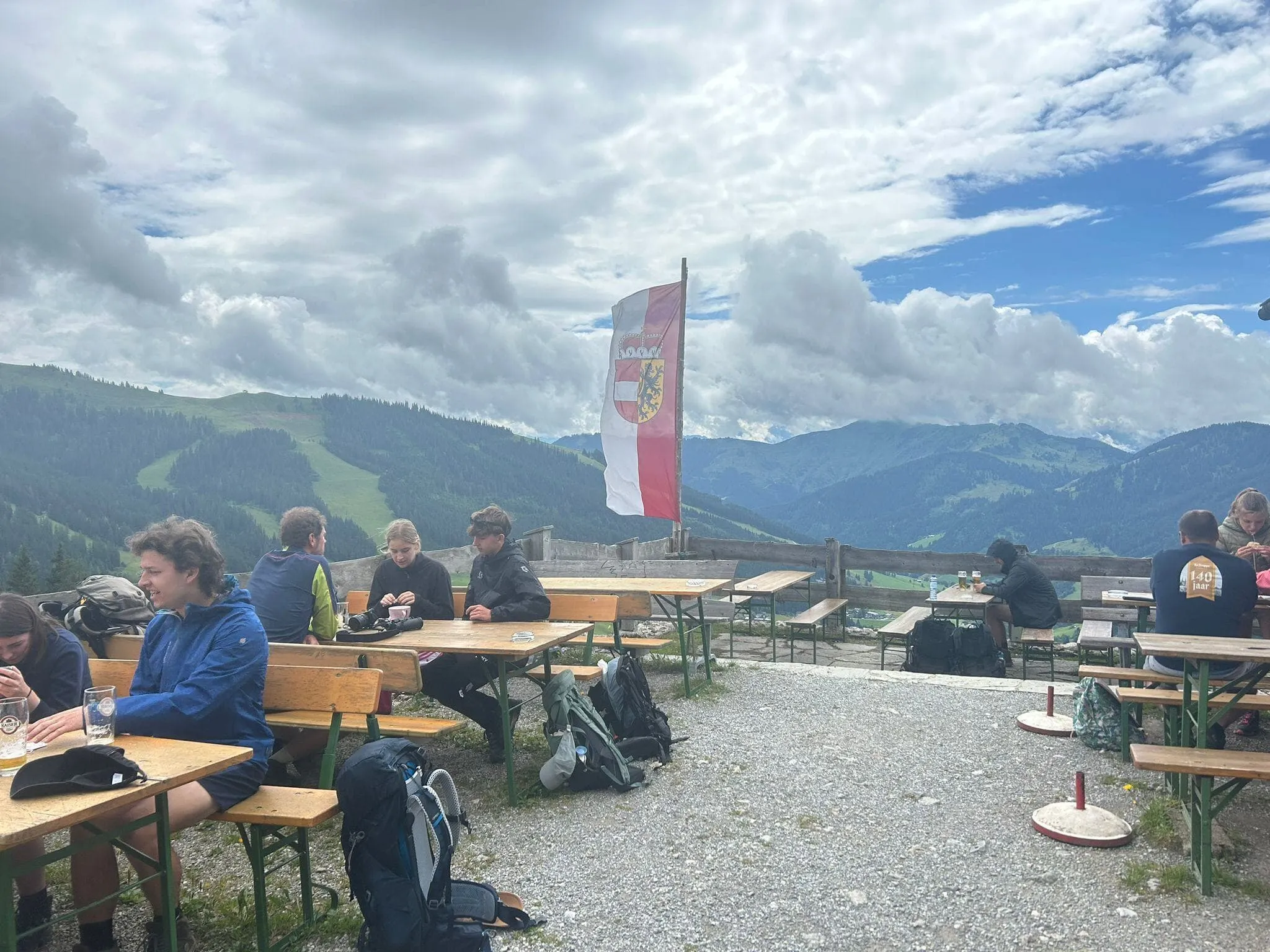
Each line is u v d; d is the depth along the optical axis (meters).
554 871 3.89
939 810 4.49
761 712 6.37
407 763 2.88
